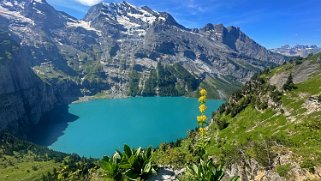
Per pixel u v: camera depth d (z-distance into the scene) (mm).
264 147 44125
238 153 63188
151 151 21750
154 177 20547
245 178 42656
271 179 35969
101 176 23547
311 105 172250
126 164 20531
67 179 39562
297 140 115312
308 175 31484
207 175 18562
